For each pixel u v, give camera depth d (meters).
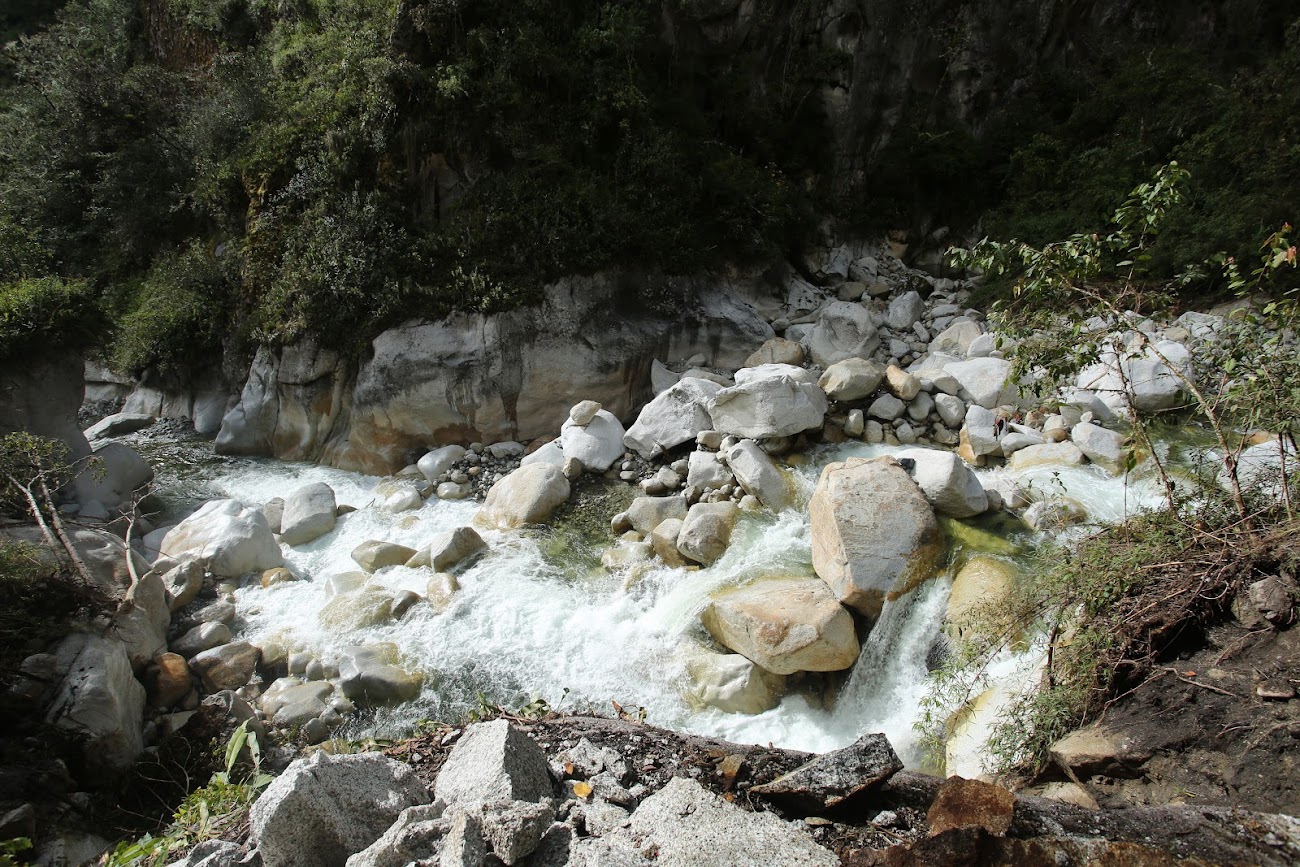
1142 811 3.19
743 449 8.56
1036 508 7.29
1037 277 5.60
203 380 12.69
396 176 11.16
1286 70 12.24
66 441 9.66
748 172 12.75
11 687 5.79
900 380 9.67
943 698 5.72
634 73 12.02
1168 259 11.47
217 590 8.14
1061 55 15.86
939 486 7.33
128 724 6.13
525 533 8.65
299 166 11.52
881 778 3.46
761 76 14.07
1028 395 9.38
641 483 9.25
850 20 14.13
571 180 11.01
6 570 6.36
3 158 15.75
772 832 3.02
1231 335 5.37
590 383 10.66
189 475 10.83
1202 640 4.56
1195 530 4.80
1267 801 3.60
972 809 3.15
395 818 3.18
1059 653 4.98
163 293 12.48
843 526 6.86
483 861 2.79
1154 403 8.63
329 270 10.70
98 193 14.51
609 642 7.11
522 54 11.00
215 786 4.41
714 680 6.45
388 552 8.44
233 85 13.82
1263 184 11.47
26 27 19.70
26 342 9.36
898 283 13.97
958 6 14.98
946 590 6.76
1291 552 4.39
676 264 11.33
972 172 14.70
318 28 14.25
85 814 5.50
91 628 6.48
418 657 7.08
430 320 10.55
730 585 7.24
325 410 11.16
